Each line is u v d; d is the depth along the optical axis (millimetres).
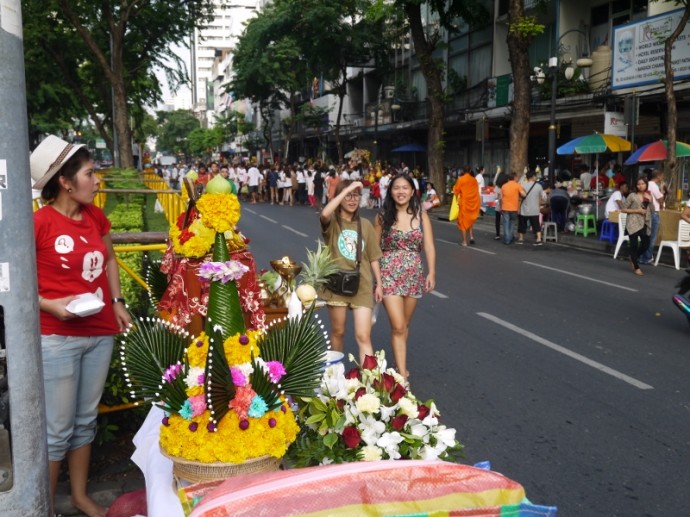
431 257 6195
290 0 39375
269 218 23781
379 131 38656
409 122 34750
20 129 2365
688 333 8266
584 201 19266
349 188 5680
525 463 4785
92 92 36312
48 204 3547
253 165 35219
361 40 38438
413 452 2943
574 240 17281
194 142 105375
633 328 8500
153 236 5754
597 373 6734
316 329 3227
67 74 32344
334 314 5848
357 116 48219
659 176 15055
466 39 33375
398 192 6082
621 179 18922
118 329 3803
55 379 3475
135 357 3031
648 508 4172
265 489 2312
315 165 32281
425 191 28500
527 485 4465
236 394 2818
